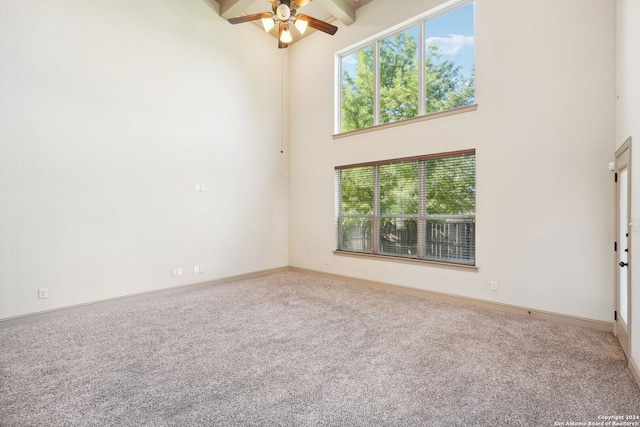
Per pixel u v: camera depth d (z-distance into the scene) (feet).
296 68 20.13
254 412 6.05
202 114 16.06
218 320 11.21
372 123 16.78
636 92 7.32
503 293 12.08
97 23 12.52
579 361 8.09
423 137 14.35
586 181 10.39
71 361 8.08
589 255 10.35
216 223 16.66
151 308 12.62
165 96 14.62
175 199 14.99
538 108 11.26
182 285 15.23
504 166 12.01
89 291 12.30
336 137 17.90
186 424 5.71
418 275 14.52
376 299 13.92
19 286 10.75
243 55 17.98
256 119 18.70
